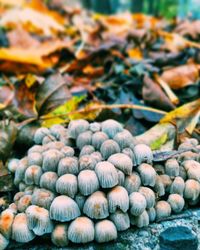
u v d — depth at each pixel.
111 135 0.20
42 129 0.21
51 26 0.45
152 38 0.39
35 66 0.35
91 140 0.20
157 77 0.30
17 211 0.19
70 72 0.35
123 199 0.18
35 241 0.18
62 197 0.18
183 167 0.20
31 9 0.49
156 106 0.27
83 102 0.28
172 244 0.18
